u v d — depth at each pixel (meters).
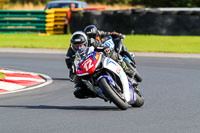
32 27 93.81
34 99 30.91
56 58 60.00
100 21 88.06
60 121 22.33
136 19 86.81
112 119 22.92
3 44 74.88
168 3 126.19
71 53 30.84
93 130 20.23
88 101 29.89
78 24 90.62
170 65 53.09
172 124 21.78
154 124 21.75
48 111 25.59
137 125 21.44
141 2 134.75
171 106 27.73
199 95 32.59
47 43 77.56
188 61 57.06
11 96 32.25
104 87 24.22
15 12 93.25
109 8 144.62
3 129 20.50
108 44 26.16
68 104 28.67
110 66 24.64
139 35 87.00
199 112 25.52
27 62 55.44
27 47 72.12
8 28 93.50
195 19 85.62
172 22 86.12
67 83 39.53
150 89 35.97
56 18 94.12
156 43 76.62
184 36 86.44
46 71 47.81
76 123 21.80
